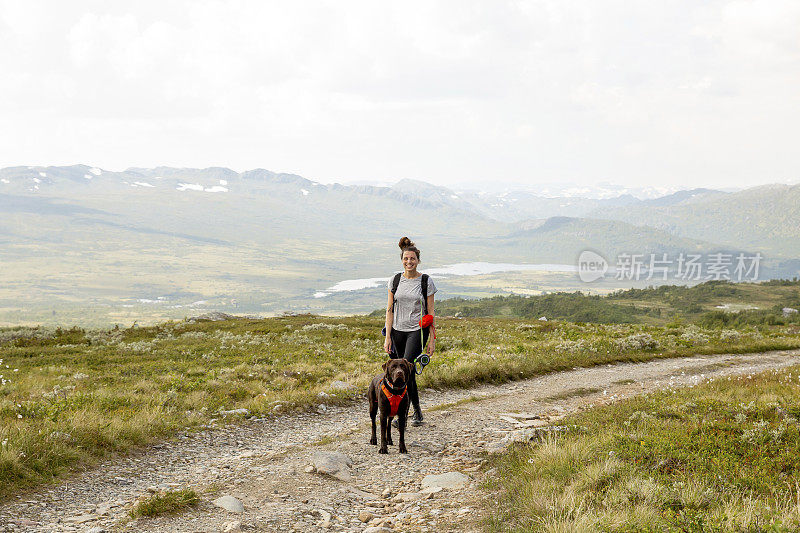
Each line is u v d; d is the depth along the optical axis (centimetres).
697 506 484
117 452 802
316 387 1432
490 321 5544
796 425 823
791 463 639
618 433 762
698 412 977
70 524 522
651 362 2366
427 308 860
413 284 856
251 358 2258
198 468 773
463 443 880
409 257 848
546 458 672
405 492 646
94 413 947
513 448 781
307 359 2192
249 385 1452
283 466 741
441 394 1448
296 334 3628
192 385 1410
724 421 870
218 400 1247
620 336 3497
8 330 4034
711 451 689
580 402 1367
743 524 425
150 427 921
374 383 857
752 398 1149
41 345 3344
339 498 616
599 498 512
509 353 2256
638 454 647
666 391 1326
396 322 862
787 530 401
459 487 646
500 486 618
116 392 1309
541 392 1502
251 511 559
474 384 1609
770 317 12312
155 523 516
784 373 1691
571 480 580
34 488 616
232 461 805
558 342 2784
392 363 791
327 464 719
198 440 931
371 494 641
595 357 2292
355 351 2531
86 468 718
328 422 1138
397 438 910
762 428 782
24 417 906
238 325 4881
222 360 2227
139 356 2602
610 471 578
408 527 525
